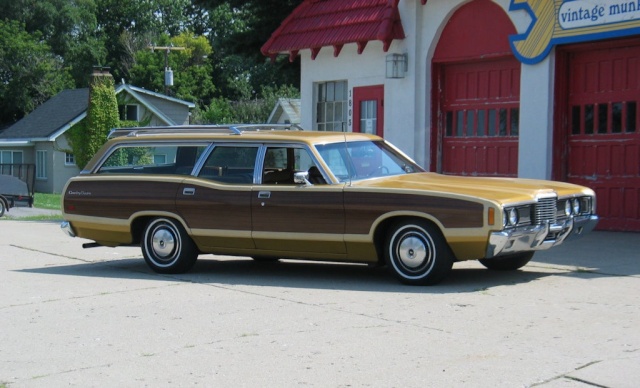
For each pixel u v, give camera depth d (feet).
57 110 156.46
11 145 154.92
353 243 28.91
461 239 27.02
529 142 45.75
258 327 23.13
